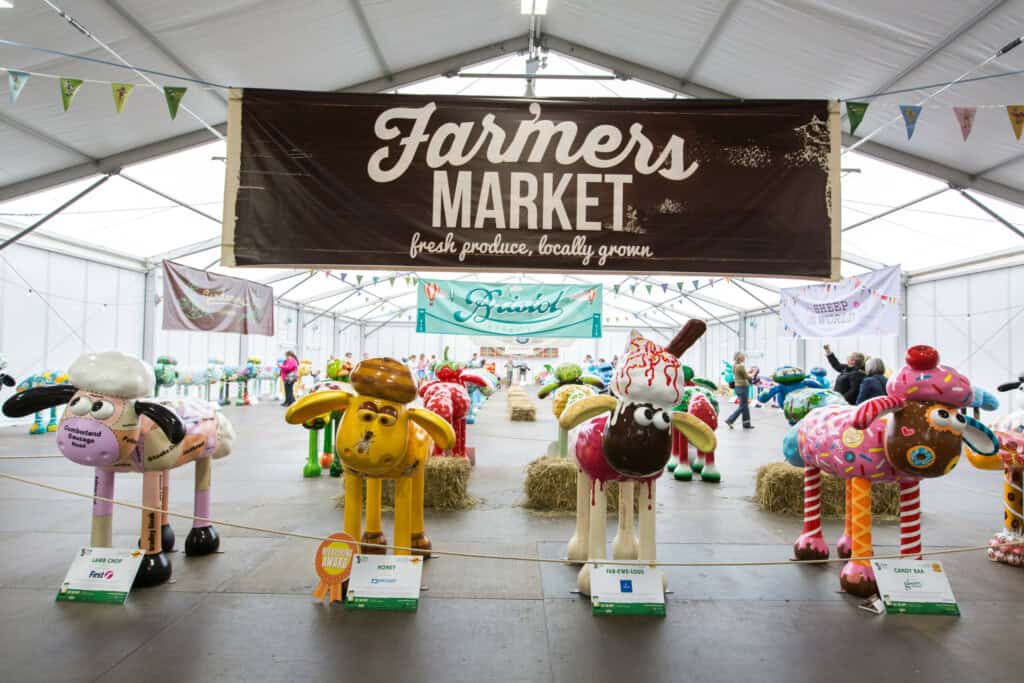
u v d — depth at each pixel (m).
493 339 26.00
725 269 3.51
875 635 2.85
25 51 6.16
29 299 11.39
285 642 2.69
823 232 3.51
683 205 3.53
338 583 3.11
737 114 3.56
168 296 12.46
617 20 7.98
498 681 2.39
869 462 3.31
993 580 3.64
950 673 2.51
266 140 3.51
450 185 3.54
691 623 2.96
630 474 2.91
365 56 8.27
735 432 12.30
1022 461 3.76
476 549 4.11
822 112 3.55
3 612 2.96
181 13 6.29
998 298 11.71
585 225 3.53
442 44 8.59
